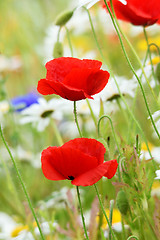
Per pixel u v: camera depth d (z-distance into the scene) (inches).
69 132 65.8
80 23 67.7
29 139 70.6
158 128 39.2
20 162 61.9
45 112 50.6
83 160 31.8
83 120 61.0
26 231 45.4
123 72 62.0
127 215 36.2
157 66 40.9
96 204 39.6
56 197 50.5
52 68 33.8
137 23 40.0
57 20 42.1
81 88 33.3
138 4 39.3
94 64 33.9
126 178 35.4
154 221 36.4
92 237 39.6
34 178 61.5
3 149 60.1
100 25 67.9
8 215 52.6
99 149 32.5
